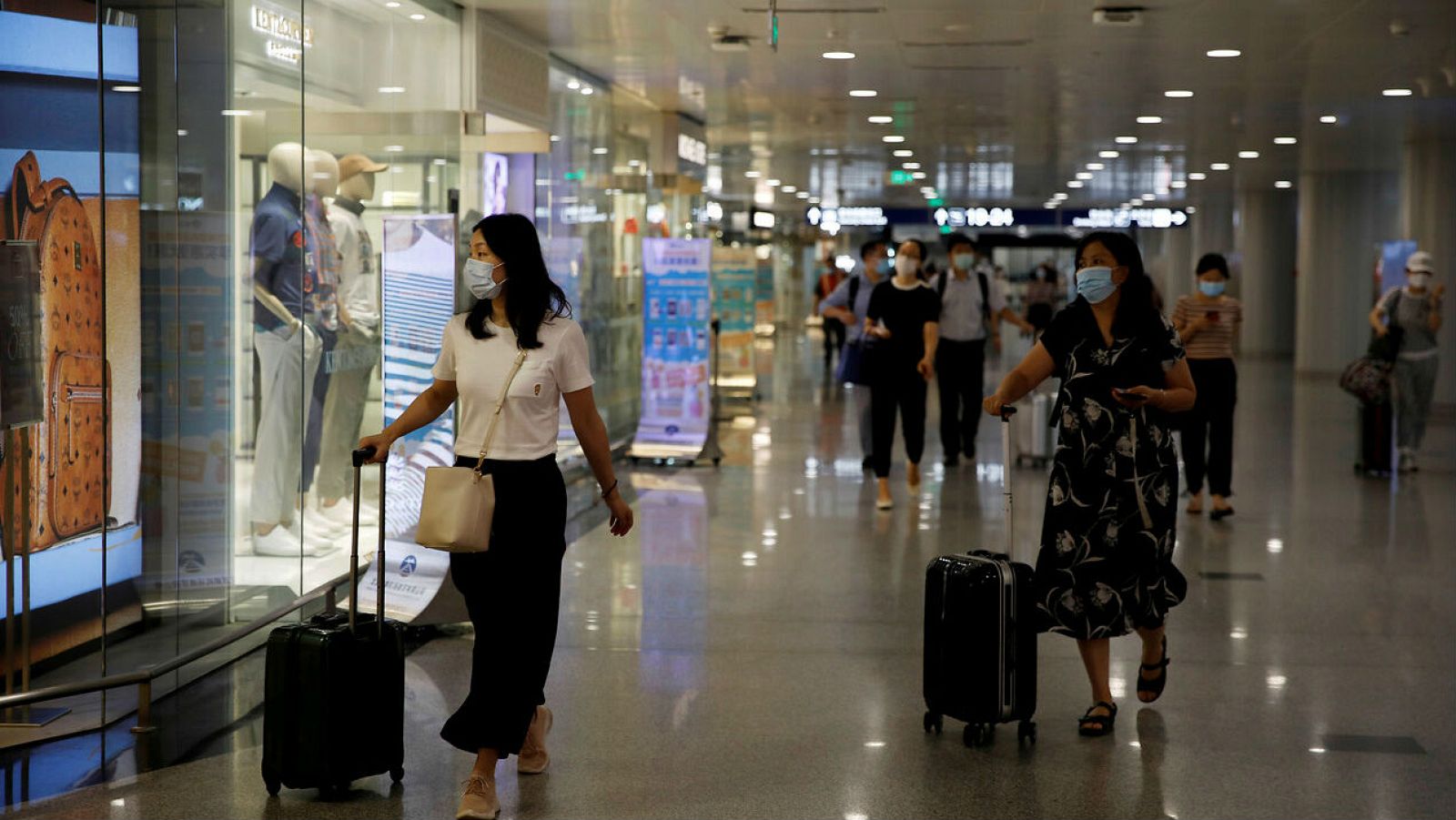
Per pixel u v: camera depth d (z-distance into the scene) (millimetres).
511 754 4723
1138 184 30391
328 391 8055
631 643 6852
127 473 6039
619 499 4855
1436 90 14516
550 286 4719
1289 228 33438
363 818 4555
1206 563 8836
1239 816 4613
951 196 35625
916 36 11367
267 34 7062
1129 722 5633
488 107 10570
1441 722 5641
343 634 4723
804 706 5824
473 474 4453
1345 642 6922
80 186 6387
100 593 6434
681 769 5043
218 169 6445
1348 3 9852
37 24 6156
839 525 10203
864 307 13125
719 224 38062
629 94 15633
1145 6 9992
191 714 5758
